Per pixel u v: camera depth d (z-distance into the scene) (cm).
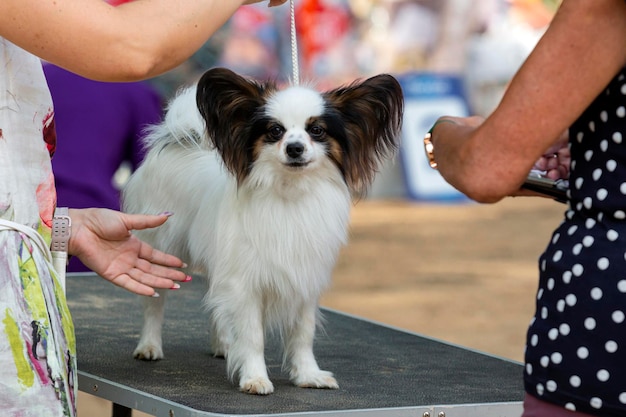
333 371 398
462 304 1139
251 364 370
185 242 423
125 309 503
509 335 997
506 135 217
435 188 1884
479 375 394
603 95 211
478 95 1905
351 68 1809
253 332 376
